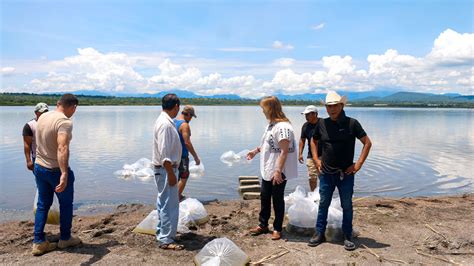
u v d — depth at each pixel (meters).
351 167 5.39
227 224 6.62
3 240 5.84
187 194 9.85
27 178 11.48
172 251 5.37
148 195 9.70
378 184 11.36
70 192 5.34
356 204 8.10
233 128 33.62
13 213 7.99
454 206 7.94
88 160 15.12
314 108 8.00
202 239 5.88
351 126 5.33
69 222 5.43
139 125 35.69
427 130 33.97
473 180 12.04
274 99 5.73
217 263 4.73
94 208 8.42
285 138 5.49
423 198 8.98
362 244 5.67
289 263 5.02
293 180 11.52
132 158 15.69
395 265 4.97
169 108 5.33
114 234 6.09
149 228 6.09
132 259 5.09
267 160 5.81
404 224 6.62
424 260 5.13
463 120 53.81
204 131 30.31
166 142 5.18
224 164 14.54
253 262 5.05
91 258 5.11
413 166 14.45
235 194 9.87
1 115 51.41
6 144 20.14
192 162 13.55
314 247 5.56
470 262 5.09
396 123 45.09
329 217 6.04
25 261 4.99
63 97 5.19
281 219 5.88
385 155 17.36
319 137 5.67
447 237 5.94
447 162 15.49
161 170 5.40
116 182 11.12
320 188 5.61
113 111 76.06
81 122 40.06
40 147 5.12
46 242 5.30
